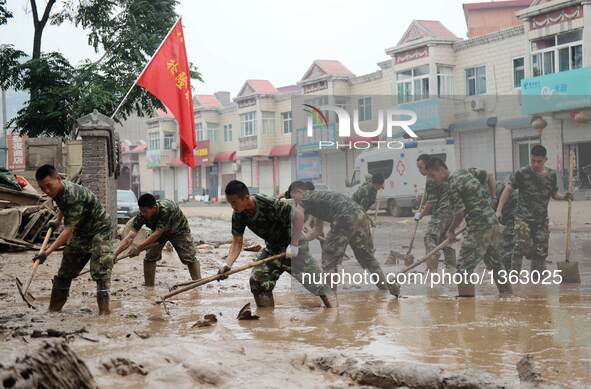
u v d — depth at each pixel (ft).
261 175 165.37
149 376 12.59
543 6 87.56
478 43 99.25
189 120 42.60
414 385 12.63
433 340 16.88
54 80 82.28
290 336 17.60
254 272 22.80
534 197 26.11
